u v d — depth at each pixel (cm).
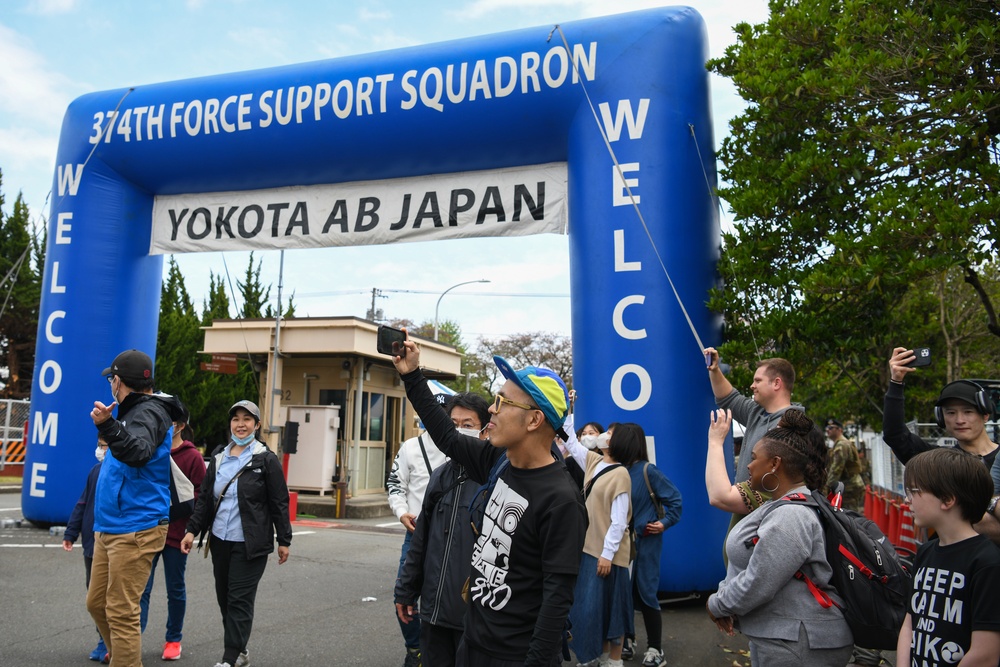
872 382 1653
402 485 569
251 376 2645
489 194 941
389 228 980
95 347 1072
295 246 1024
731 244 809
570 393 598
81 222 1085
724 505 337
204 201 1080
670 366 793
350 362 1878
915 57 705
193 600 754
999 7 709
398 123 930
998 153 723
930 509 266
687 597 768
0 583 798
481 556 298
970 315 1786
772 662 287
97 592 452
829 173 739
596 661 534
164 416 455
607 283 820
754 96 802
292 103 971
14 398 2936
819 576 288
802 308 763
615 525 500
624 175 827
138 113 1053
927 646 260
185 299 3017
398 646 612
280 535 536
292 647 606
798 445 307
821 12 769
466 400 520
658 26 854
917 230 656
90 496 539
